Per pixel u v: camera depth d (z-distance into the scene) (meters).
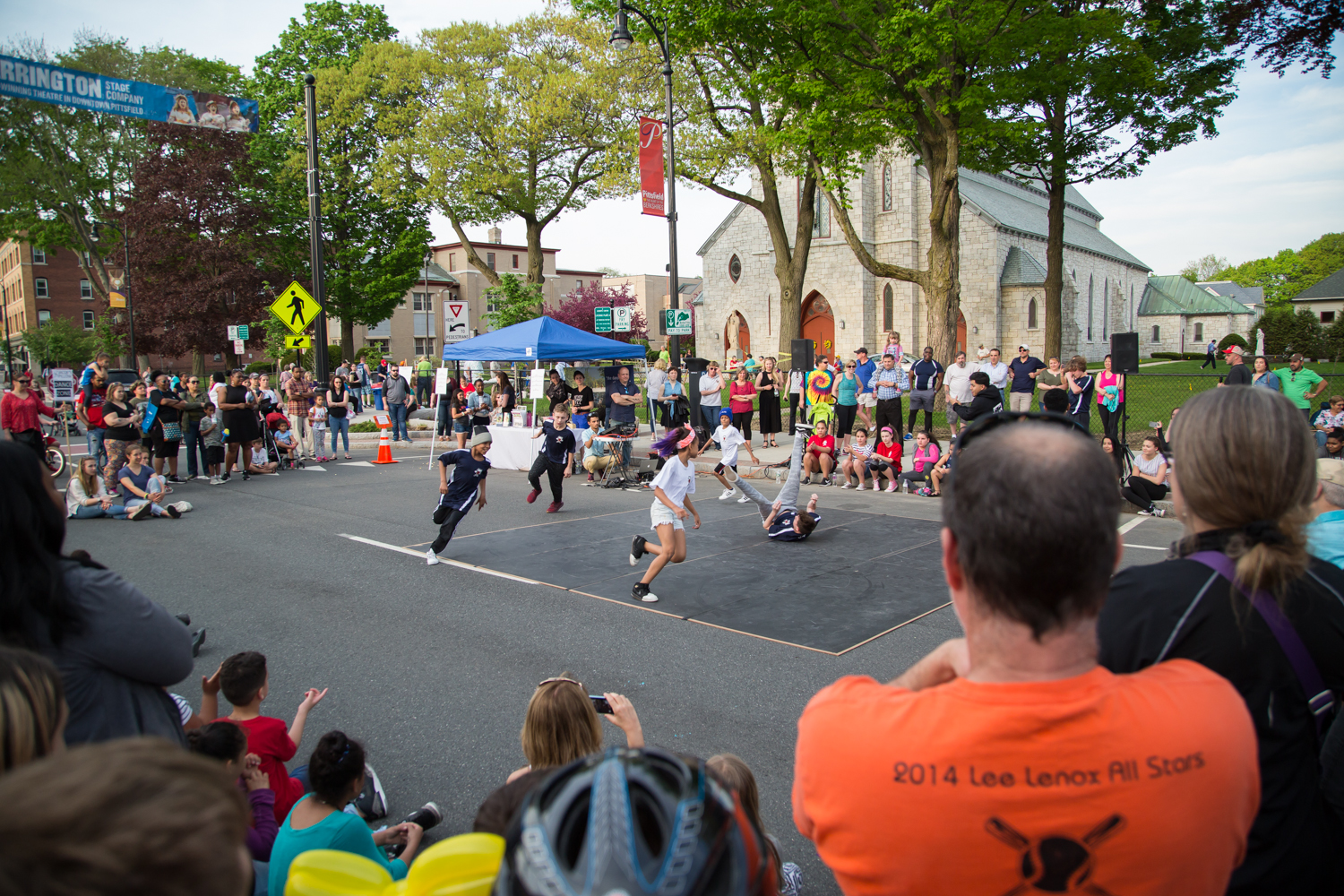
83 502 10.77
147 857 0.66
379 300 36.09
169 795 0.73
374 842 3.01
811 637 6.01
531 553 8.84
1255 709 1.47
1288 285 96.44
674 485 6.89
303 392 17.23
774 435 16.77
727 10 18.17
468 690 5.15
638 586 7.02
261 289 35.34
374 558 8.60
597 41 25.41
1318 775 1.55
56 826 0.65
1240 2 18.75
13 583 1.83
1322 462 2.96
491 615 6.64
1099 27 16.08
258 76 34.38
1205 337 69.50
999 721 1.11
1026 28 15.97
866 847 1.18
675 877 0.81
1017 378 14.48
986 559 1.16
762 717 4.69
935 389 16.58
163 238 33.44
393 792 3.96
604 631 6.23
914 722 1.17
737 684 5.17
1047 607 1.13
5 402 12.07
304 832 2.70
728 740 4.39
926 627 6.19
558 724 2.85
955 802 1.11
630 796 0.90
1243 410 1.54
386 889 1.82
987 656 1.20
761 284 47.25
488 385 29.53
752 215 47.19
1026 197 60.56
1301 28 18.30
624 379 15.41
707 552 8.77
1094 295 55.97
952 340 18.52
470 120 27.94
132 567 8.25
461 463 8.38
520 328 16.31
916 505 11.45
